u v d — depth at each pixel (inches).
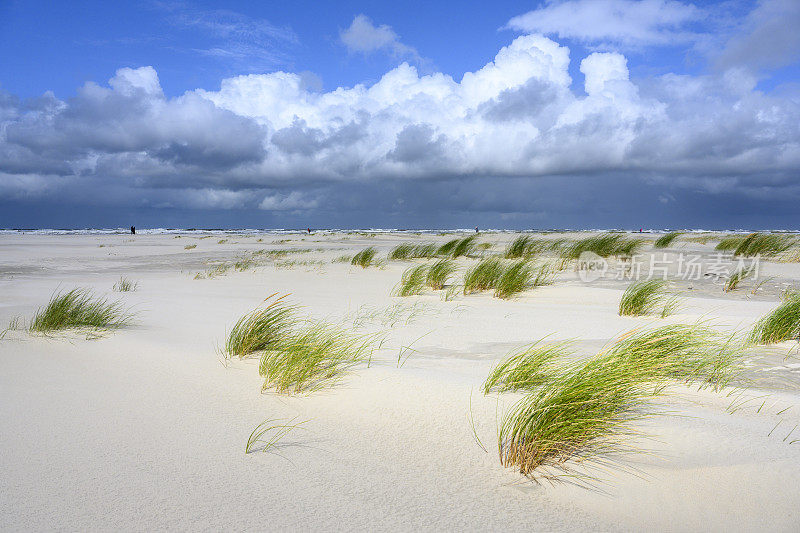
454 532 72.2
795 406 117.9
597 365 112.0
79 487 81.6
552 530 73.4
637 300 261.4
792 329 189.5
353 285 392.5
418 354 177.9
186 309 274.1
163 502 77.7
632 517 76.8
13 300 291.1
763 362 162.9
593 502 80.5
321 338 163.6
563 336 208.2
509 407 114.7
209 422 111.7
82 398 125.0
